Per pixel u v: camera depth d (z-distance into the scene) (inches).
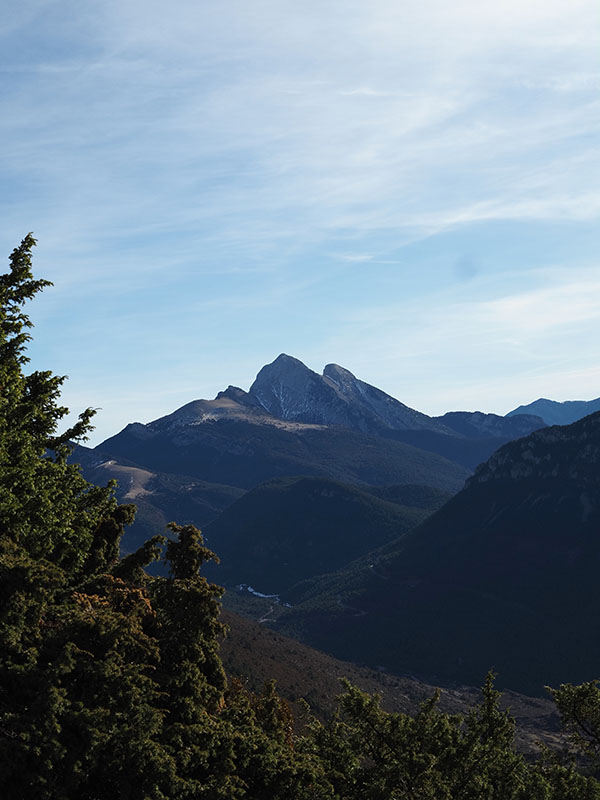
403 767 879.7
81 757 687.7
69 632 785.6
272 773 811.4
